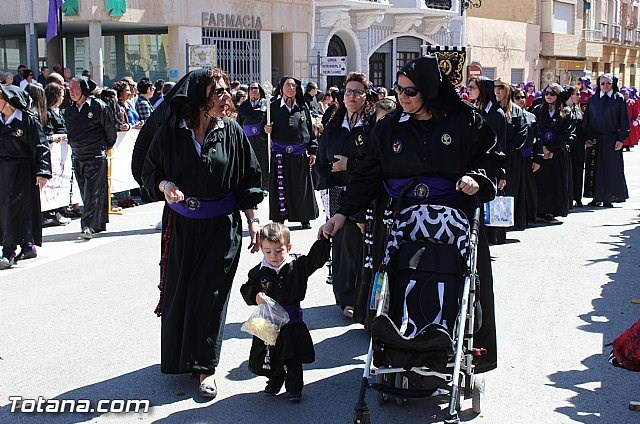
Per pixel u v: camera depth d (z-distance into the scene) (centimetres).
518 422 529
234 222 582
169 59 2378
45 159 953
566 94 1395
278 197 1182
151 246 1066
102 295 821
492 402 561
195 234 566
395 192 525
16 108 935
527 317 759
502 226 1032
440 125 511
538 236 1180
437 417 536
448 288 480
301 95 1180
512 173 1155
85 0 2145
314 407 557
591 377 609
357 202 537
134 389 584
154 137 566
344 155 755
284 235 560
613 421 531
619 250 1071
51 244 1083
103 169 1125
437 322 470
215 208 569
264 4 2588
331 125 776
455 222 500
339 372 621
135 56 2545
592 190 1499
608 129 1466
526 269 957
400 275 493
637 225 1281
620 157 1484
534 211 1291
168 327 570
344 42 3002
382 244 557
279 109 1167
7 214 940
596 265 978
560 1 4403
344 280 747
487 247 542
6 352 656
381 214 559
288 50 2728
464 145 510
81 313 760
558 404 558
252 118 1419
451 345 464
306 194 1194
